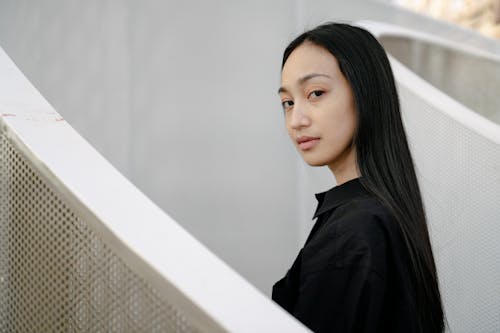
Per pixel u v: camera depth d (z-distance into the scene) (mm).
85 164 593
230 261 2574
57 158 589
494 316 1385
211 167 2568
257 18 2768
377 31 2166
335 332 586
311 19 2924
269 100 2789
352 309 580
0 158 639
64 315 550
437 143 1537
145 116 2410
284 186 2744
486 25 4172
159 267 458
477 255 1430
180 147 2496
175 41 2521
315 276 612
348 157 734
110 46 2365
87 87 2291
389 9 3357
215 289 440
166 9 2504
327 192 741
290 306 706
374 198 667
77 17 2297
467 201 1466
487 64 2695
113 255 500
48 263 572
